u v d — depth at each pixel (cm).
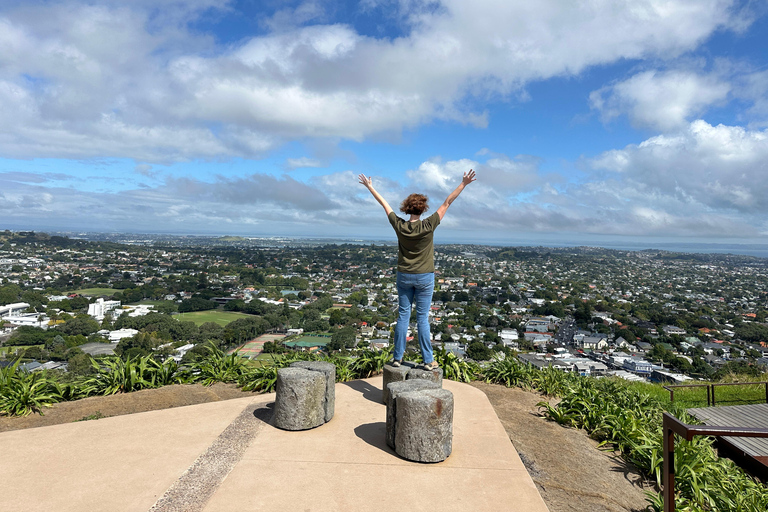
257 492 218
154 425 310
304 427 304
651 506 269
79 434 291
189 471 239
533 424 382
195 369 516
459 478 242
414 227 358
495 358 575
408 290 375
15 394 384
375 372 529
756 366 1373
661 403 596
